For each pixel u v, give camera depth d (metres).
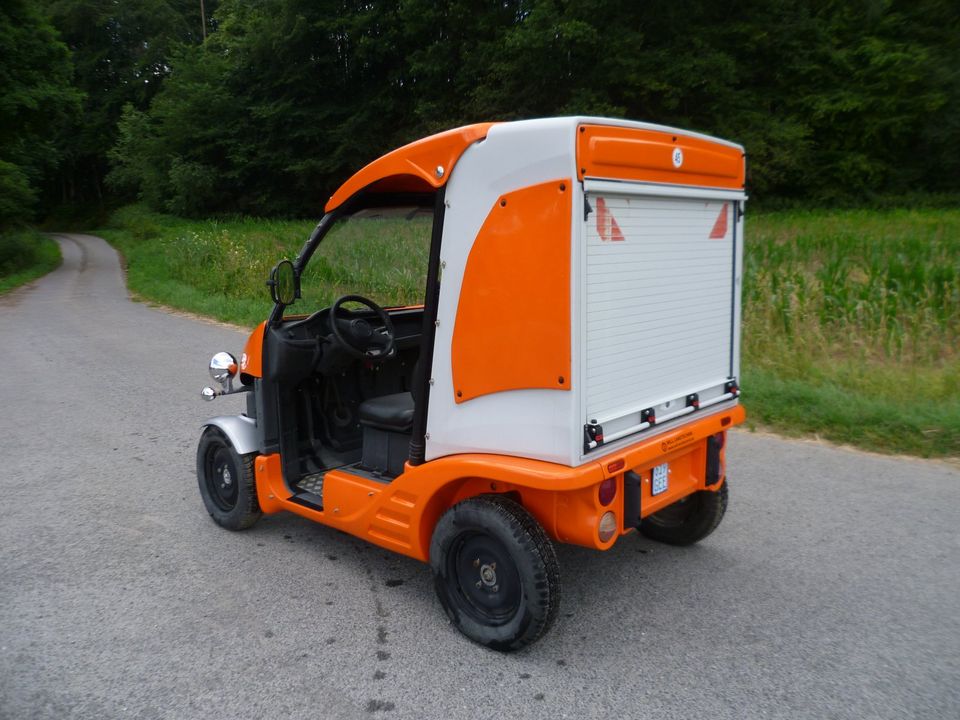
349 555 4.49
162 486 5.68
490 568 3.38
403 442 4.00
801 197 32.03
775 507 5.06
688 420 3.68
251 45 41.84
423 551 3.64
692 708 2.98
